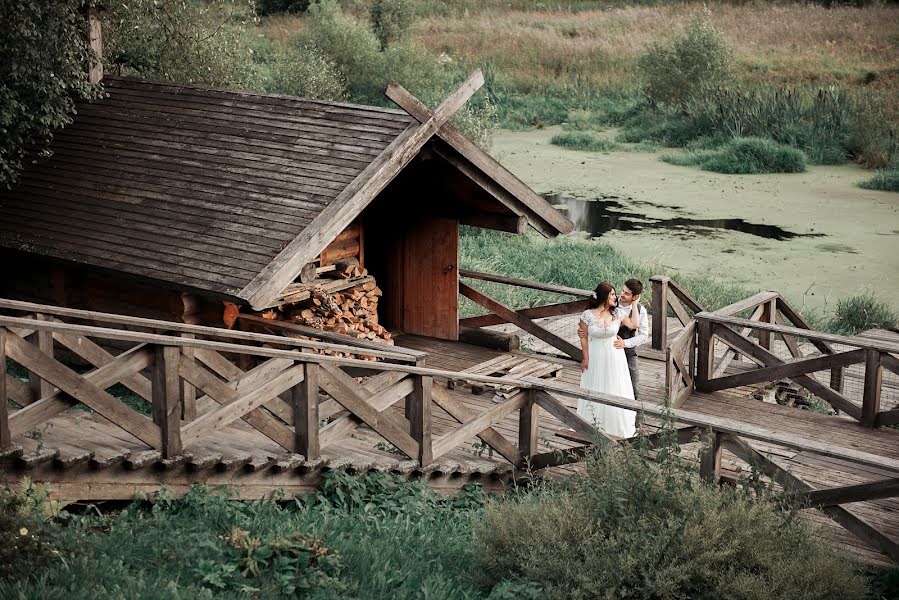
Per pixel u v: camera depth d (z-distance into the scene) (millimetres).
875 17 45562
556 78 42156
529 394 8906
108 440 6926
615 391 10070
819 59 40312
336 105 12102
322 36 32406
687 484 6605
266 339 8117
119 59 17703
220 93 13242
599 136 35906
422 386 8273
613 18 48531
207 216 11039
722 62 37094
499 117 38562
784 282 19516
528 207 12547
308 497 7625
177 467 6891
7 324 5898
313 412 7582
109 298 12180
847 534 7898
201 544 5914
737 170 30781
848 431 10516
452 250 13516
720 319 11477
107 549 5820
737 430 7387
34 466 6172
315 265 12148
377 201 14016
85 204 11969
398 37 39094
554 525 6422
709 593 5852
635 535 6145
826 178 29891
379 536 6949
